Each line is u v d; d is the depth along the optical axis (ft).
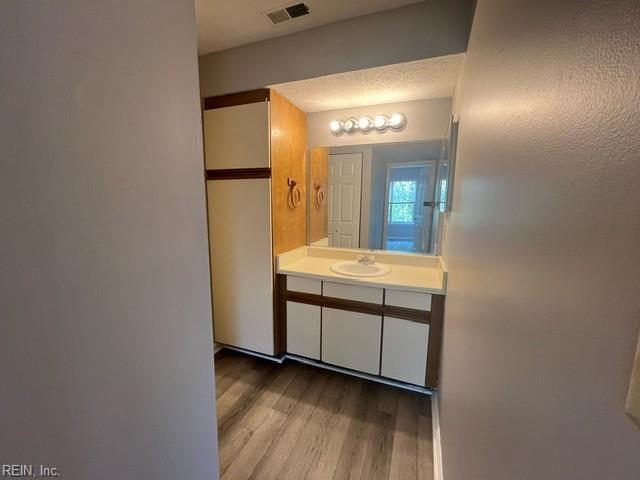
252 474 4.48
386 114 7.25
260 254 7.02
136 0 2.06
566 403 1.14
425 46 4.91
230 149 6.79
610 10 0.96
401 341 6.23
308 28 5.64
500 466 1.86
